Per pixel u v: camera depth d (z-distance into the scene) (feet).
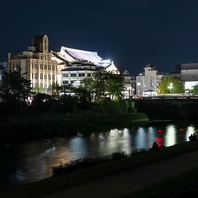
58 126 313.32
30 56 579.07
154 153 115.44
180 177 77.30
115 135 299.38
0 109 350.23
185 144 139.23
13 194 66.54
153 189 66.39
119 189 69.21
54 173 103.14
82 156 190.29
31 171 151.33
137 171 87.51
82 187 71.15
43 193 66.80
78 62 643.45
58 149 218.79
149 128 360.69
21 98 407.85
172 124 404.36
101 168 89.56
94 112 438.81
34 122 318.45
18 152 207.21
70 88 482.28
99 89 482.28
